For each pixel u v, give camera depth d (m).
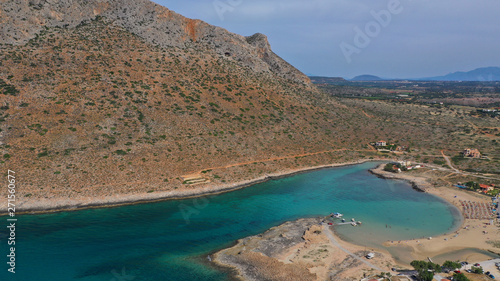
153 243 56.12
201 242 57.50
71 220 63.72
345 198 83.75
